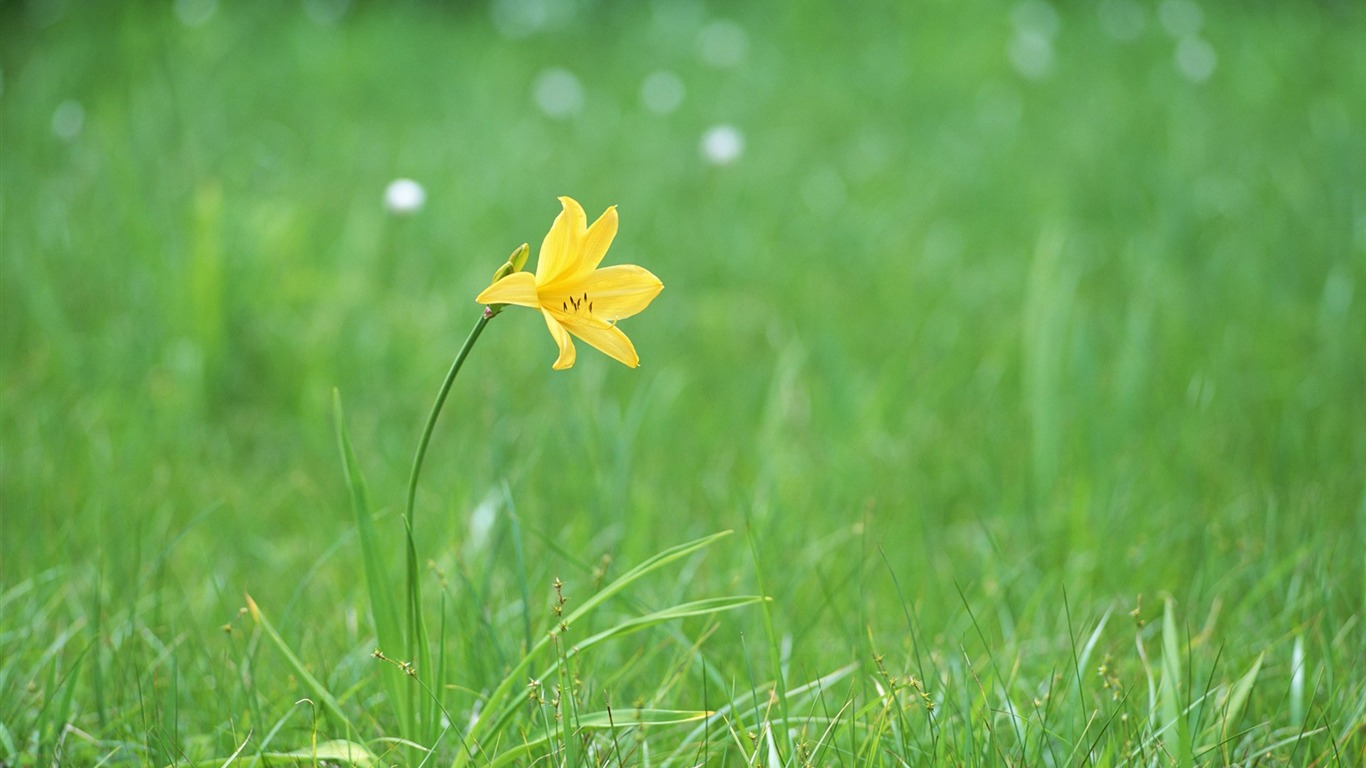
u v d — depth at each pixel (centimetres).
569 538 454
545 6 1435
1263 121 1055
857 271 803
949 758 312
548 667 358
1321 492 482
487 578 377
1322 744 336
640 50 1338
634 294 280
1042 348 521
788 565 439
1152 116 1087
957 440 580
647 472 535
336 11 1390
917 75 1236
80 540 459
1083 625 394
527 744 290
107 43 1001
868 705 312
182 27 1038
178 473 529
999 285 780
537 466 526
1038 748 318
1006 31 1344
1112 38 1336
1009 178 964
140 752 327
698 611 290
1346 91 1107
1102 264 806
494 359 648
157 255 652
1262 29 1309
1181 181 873
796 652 388
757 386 630
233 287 643
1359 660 373
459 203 870
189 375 590
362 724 343
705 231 852
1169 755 306
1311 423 561
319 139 1001
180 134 823
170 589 433
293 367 636
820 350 659
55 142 888
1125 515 487
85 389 591
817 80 1230
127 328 633
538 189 919
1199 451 540
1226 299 727
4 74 1005
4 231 731
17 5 1116
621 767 299
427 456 553
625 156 1012
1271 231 817
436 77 1203
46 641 391
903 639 391
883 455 554
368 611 400
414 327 688
